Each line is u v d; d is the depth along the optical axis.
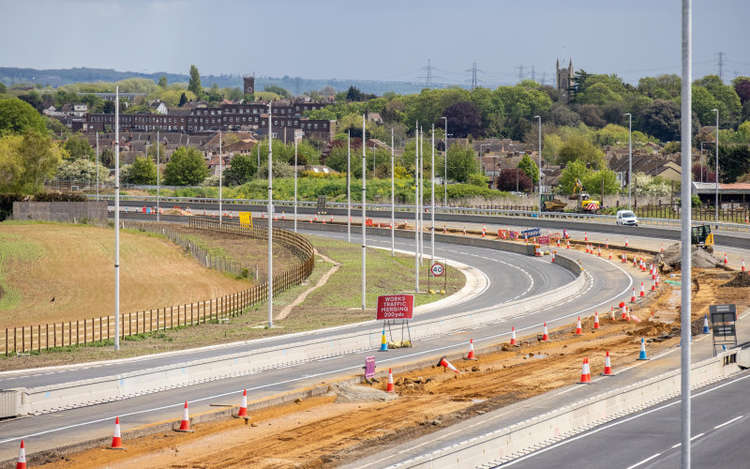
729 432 39.62
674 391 47.81
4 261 123.69
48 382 51.66
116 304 66.19
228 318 83.19
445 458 33.09
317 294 98.88
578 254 129.12
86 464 35.50
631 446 37.47
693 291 90.56
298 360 57.94
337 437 39.44
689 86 26.88
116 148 69.50
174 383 50.03
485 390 48.66
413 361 56.47
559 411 39.56
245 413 43.31
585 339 66.12
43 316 91.50
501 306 78.56
